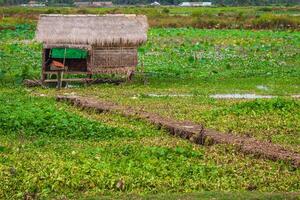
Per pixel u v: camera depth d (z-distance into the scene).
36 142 35.09
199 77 65.50
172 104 48.62
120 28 62.19
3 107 43.81
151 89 57.94
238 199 25.53
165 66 73.38
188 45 98.38
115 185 27.16
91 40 60.78
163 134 38.44
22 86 59.53
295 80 64.00
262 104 45.59
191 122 40.84
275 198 25.77
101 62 61.88
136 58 63.19
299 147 35.03
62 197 25.94
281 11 196.75
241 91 57.53
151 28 135.38
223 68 72.62
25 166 29.28
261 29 136.75
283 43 103.88
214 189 27.27
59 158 31.05
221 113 44.09
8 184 27.03
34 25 133.62
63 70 59.75
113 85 60.66
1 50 87.25
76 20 62.31
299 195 26.25
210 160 31.81
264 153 32.81
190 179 28.17
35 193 26.48
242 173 29.47
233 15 162.62
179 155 32.41
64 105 48.19
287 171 30.08
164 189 27.00
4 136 37.06
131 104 48.28
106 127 38.62
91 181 27.33
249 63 77.12
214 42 104.50
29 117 40.09
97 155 31.75
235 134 37.91
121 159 31.02
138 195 26.14
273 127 40.22
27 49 90.19
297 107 45.44
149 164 29.95
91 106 46.12
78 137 37.19
